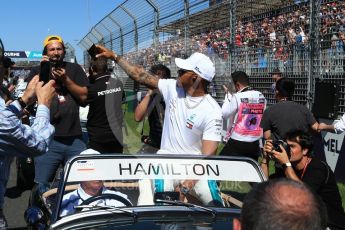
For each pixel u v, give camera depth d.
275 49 9.48
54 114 5.24
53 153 5.32
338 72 7.69
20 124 2.55
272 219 1.43
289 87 6.15
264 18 10.09
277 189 1.50
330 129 5.90
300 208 1.43
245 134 6.56
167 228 2.79
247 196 1.55
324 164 4.16
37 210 3.34
